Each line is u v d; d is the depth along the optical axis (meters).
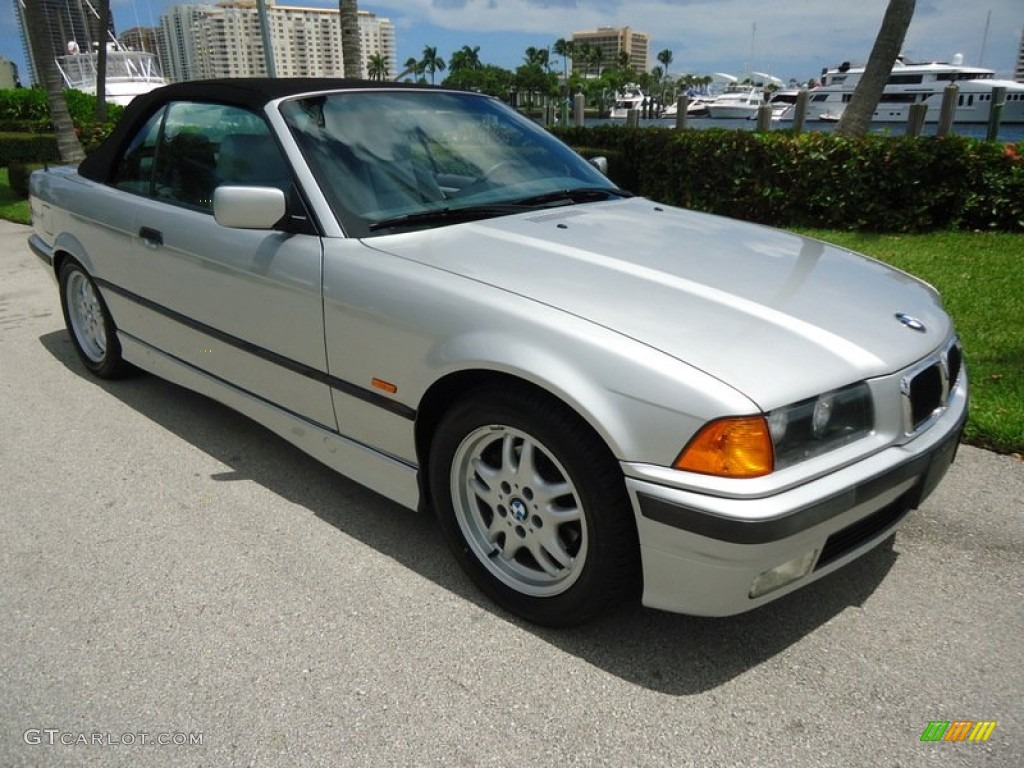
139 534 3.08
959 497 3.29
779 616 2.59
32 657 2.42
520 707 2.21
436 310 2.51
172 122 3.74
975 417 3.82
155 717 2.18
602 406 2.13
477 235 2.86
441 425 2.59
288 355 3.08
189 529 3.11
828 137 8.53
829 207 8.60
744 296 2.44
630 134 10.27
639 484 2.11
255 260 3.08
